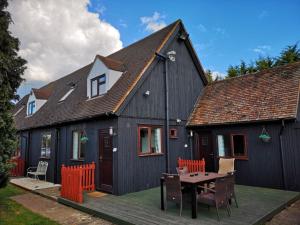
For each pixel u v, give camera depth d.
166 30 12.66
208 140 11.97
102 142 9.89
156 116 10.75
